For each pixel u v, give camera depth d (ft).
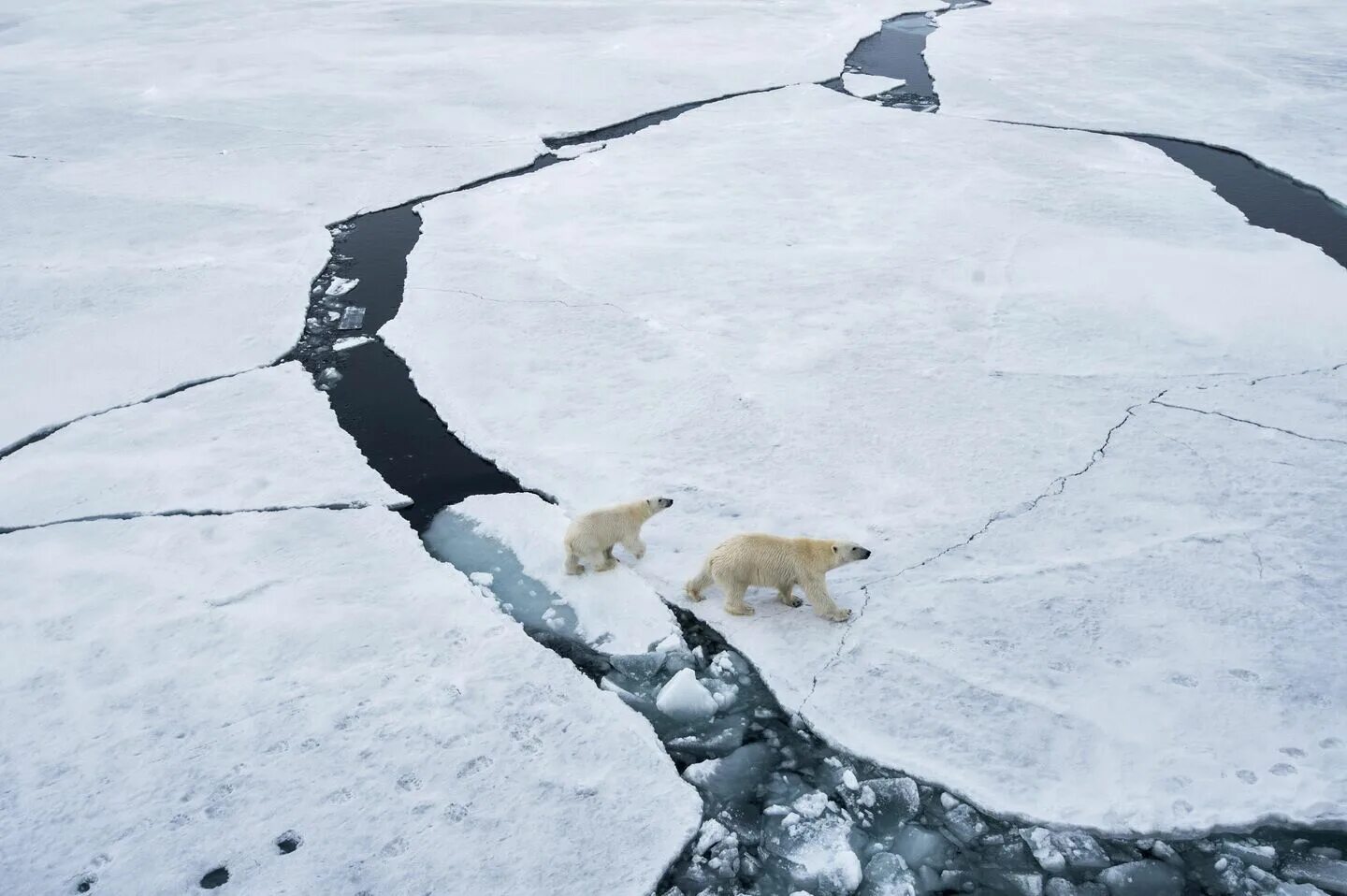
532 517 30.22
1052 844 19.52
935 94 81.25
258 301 46.60
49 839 19.53
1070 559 26.99
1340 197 56.13
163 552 28.68
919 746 21.71
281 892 18.43
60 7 139.13
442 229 55.36
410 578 27.43
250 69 92.79
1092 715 22.12
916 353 39.34
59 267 50.24
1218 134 68.59
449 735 22.04
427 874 18.83
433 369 39.99
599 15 117.70
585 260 50.19
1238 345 38.65
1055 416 34.24
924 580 26.55
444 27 111.65
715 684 23.99
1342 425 32.73
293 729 22.20
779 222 54.39
